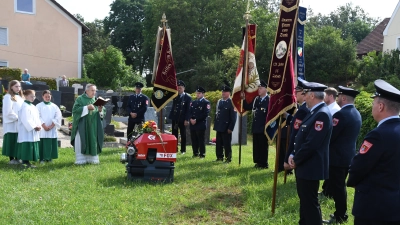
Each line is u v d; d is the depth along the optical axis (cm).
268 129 877
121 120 2070
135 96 1197
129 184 741
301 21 799
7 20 3100
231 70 3512
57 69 3309
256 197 654
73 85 2772
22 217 541
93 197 647
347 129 565
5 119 902
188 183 765
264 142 928
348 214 607
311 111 493
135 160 762
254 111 944
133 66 5309
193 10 4425
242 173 862
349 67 3559
